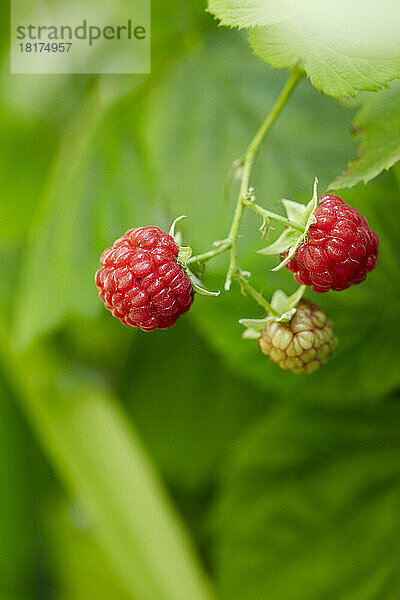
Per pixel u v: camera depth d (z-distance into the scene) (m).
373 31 0.31
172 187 0.39
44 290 0.42
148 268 0.31
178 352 0.47
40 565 0.52
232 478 0.41
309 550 0.40
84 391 0.46
